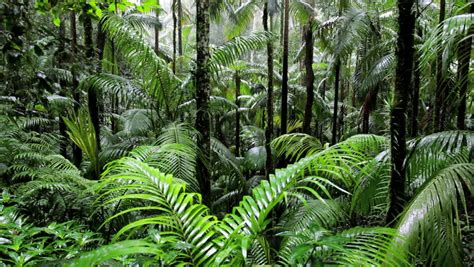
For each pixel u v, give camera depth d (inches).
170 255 45.9
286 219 128.4
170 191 64.6
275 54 368.2
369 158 107.9
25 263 49.1
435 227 69.9
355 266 51.6
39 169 114.6
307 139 145.1
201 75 141.5
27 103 83.1
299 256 44.2
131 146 168.9
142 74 165.6
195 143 152.5
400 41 84.2
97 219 99.1
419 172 105.6
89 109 190.2
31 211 95.4
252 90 368.2
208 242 57.3
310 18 227.8
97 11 91.3
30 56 79.0
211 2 298.2
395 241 63.2
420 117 280.4
